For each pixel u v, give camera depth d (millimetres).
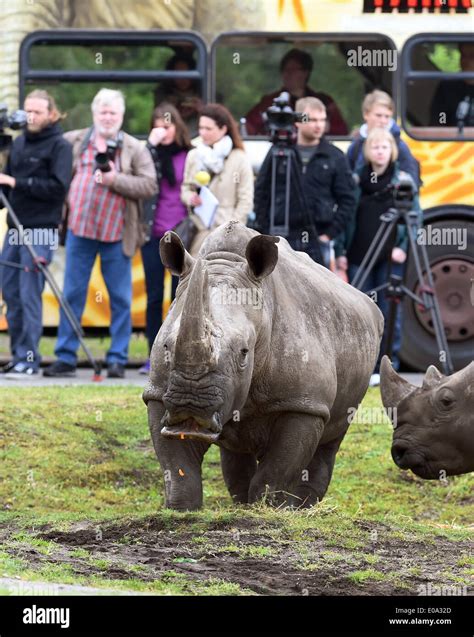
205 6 32531
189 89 32469
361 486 22812
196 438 16062
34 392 26312
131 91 32438
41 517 18734
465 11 32906
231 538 16109
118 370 29656
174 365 15969
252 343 16797
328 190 28484
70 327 29703
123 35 32406
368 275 30219
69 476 22031
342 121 32688
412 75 32875
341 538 16438
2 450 22469
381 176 29812
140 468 22781
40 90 29266
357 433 24766
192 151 27922
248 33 32500
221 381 16031
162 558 15367
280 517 16922
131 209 29562
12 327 30109
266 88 32562
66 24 32375
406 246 29875
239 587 14266
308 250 27672
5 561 14805
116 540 16312
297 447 17875
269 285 17750
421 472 18719
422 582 14828
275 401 17797
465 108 33031
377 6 32750
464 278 33219
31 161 28938
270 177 27562
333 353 18609
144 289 33156
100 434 23781
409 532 17109
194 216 27984
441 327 29562
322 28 32594
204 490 22062
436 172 33062
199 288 15758
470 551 16359
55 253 32844
